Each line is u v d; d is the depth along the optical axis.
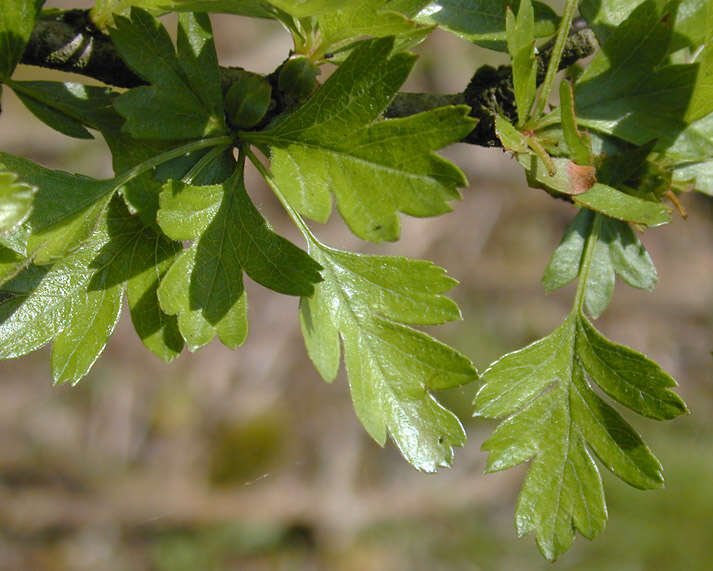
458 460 1.19
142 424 1.19
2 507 1.10
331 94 0.39
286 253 0.39
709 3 0.41
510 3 0.41
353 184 0.39
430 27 0.39
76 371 0.39
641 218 0.40
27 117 1.23
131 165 0.40
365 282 0.40
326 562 1.11
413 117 0.39
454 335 1.25
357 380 0.40
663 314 1.33
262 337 1.29
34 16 0.39
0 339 0.39
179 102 0.39
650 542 1.03
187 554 1.10
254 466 1.17
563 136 0.40
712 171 0.42
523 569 1.09
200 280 0.39
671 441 1.10
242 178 0.39
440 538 1.13
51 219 0.38
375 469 1.20
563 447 0.41
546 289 0.42
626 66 0.41
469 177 1.43
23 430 1.16
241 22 1.36
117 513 1.12
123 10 0.40
